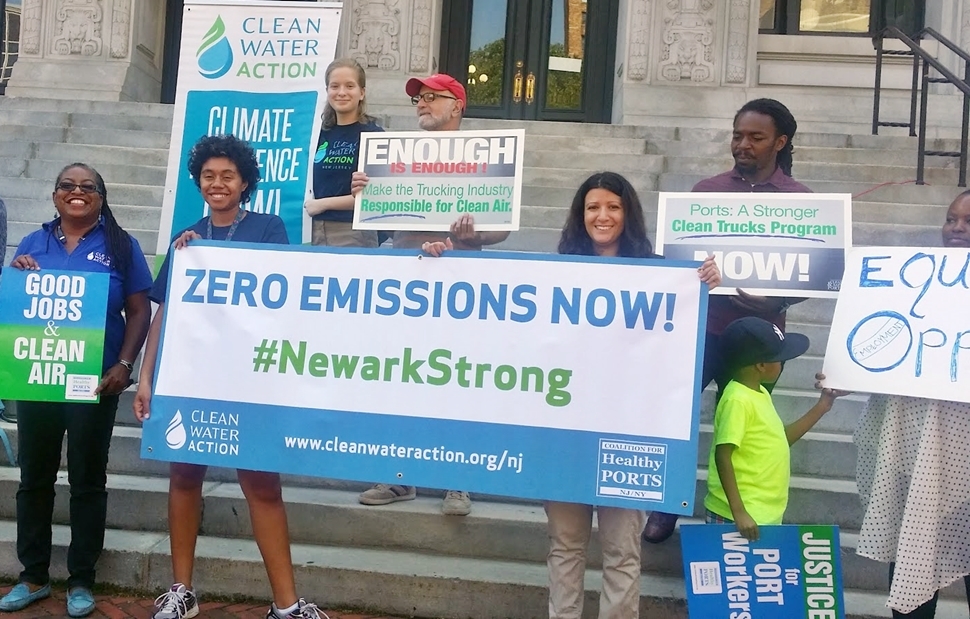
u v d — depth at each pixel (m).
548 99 10.82
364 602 3.61
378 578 3.60
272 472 3.20
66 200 3.43
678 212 3.53
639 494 2.89
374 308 3.15
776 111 3.58
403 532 3.89
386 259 3.16
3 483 4.06
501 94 10.84
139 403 3.25
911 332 2.97
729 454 2.96
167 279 3.33
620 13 10.27
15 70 9.71
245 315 3.23
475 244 3.71
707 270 2.92
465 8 10.81
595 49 10.76
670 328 2.94
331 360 3.16
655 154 7.48
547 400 3.00
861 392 3.02
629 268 2.98
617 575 2.92
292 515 3.94
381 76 9.72
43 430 3.48
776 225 3.44
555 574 2.99
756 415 3.02
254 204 4.43
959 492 2.89
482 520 3.84
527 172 7.02
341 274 3.19
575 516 2.99
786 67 9.66
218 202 3.45
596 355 2.98
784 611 2.93
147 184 6.93
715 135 7.82
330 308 3.18
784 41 9.78
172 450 3.21
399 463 3.08
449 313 3.10
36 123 7.97
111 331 3.51
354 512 3.91
